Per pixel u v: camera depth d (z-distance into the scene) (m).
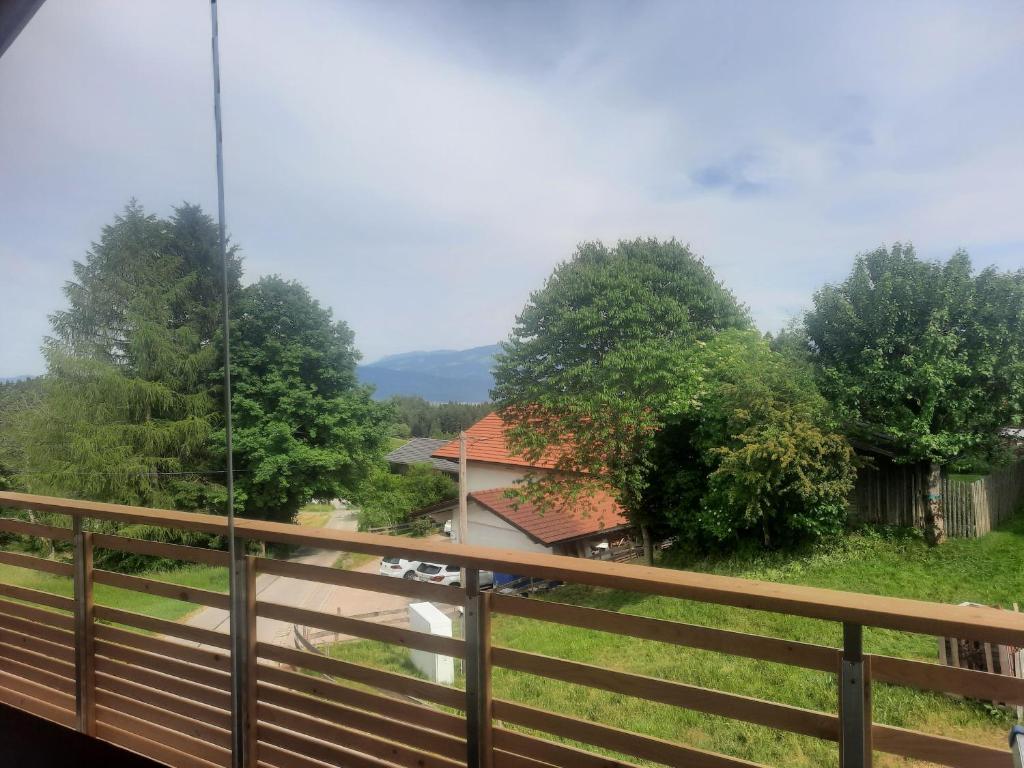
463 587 1.69
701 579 1.38
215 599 2.06
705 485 10.45
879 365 7.44
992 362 6.80
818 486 7.93
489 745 1.64
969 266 7.11
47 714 2.48
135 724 2.25
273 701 1.98
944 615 1.12
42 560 2.54
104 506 2.35
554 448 12.74
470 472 14.51
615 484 11.68
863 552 7.49
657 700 1.43
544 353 12.60
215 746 2.06
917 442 7.14
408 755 1.76
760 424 8.82
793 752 2.39
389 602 5.81
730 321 12.05
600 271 12.27
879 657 1.21
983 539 7.11
